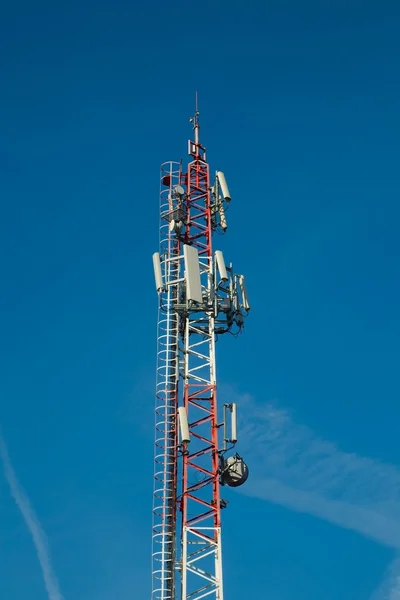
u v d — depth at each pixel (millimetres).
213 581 81375
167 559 83188
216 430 87312
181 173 103875
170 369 91438
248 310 93562
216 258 94000
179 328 93188
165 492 85938
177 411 88938
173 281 93562
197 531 83438
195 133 106875
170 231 98875
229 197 99875
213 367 90750
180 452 87000
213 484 85062
